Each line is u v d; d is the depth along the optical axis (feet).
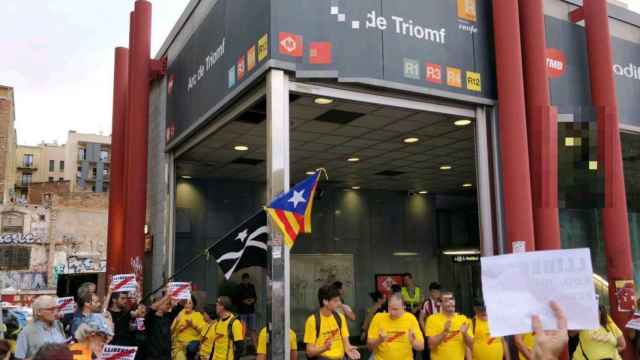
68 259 154.51
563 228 33.24
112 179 45.14
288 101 25.85
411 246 58.18
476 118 30.19
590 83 32.99
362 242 55.83
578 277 8.80
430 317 23.17
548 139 29.50
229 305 25.45
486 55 30.19
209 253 23.59
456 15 29.58
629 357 29.99
